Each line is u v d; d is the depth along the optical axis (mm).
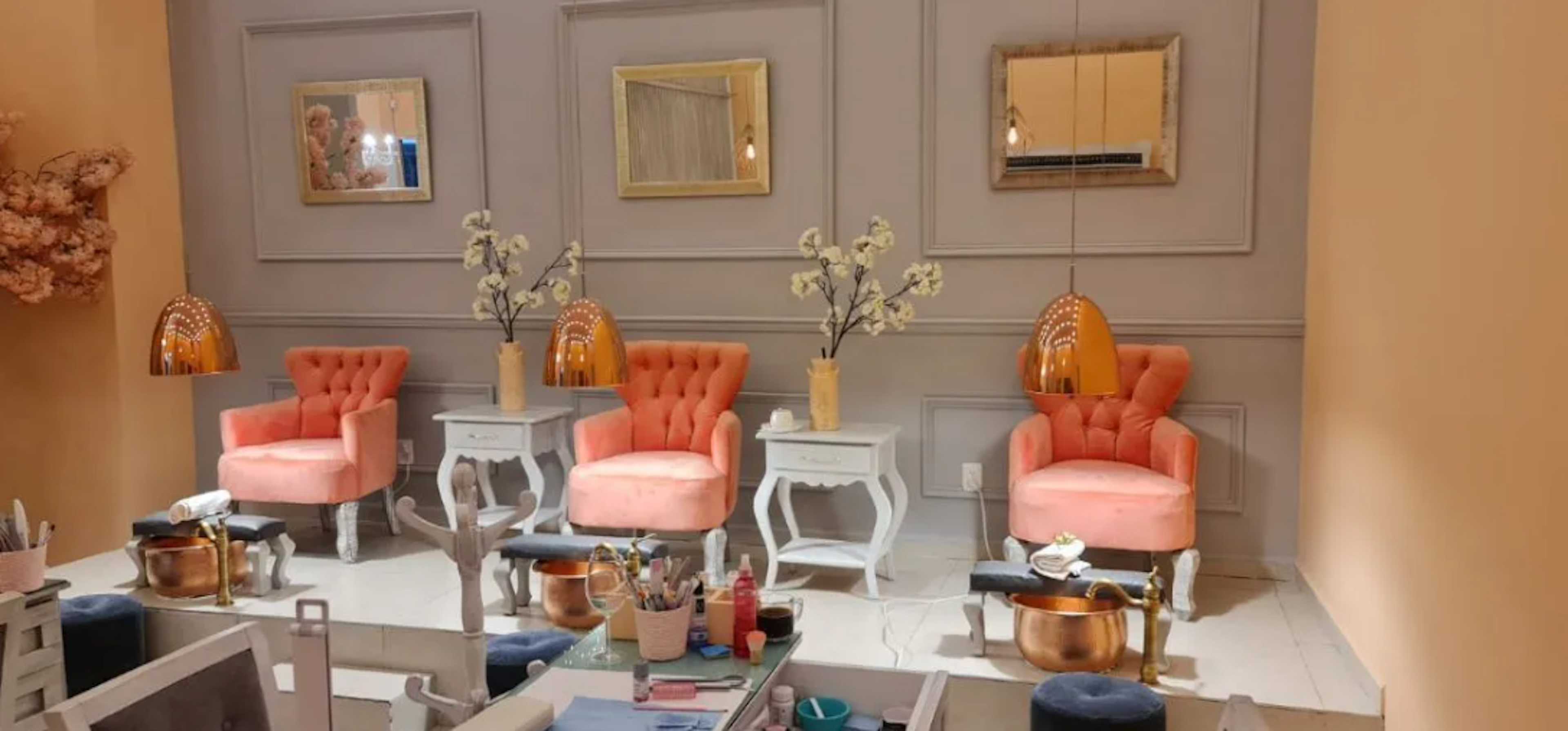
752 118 4348
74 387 4695
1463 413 2260
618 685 2168
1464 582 2248
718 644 2383
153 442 4820
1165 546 3471
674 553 4469
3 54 4617
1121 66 3994
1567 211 1770
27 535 2920
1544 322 1856
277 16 4773
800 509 4430
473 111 4645
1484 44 2170
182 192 4961
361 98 4719
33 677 2875
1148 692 2658
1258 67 3904
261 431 4477
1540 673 1868
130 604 3543
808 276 4023
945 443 4293
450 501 4320
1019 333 4184
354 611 3676
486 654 2705
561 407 4586
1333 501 3434
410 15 4637
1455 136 2336
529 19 4547
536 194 4621
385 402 4488
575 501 3914
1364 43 3143
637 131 4469
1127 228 4074
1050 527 3547
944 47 4168
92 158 4461
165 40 4859
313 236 4867
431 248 4754
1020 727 3055
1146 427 3918
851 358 4355
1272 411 3990
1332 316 3496
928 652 3309
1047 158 4094
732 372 4203
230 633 1842
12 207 4305
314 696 1757
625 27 4453
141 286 4750
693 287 4508
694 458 4051
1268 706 2893
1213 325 4004
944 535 4328
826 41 4258
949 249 4223
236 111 4875
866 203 4297
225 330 3377
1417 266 2596
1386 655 2812
